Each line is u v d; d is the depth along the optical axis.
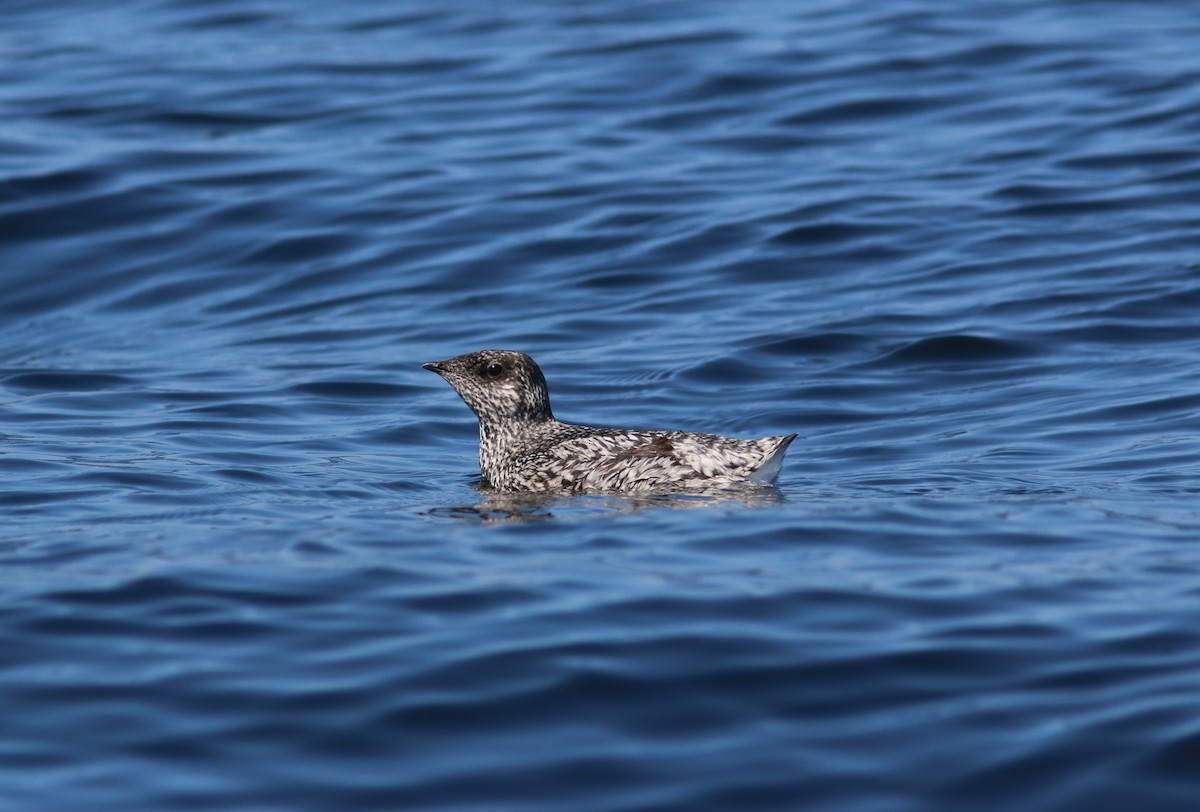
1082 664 12.58
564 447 20.45
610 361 26.42
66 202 34.12
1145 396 23.03
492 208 33.44
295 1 51.00
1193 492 18.22
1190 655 12.66
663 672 12.60
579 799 10.71
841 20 45.19
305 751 11.41
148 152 36.59
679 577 14.99
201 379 26.28
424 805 10.65
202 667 12.83
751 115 38.28
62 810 10.59
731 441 19.55
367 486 20.16
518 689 12.33
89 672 12.76
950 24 44.25
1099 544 15.95
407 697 12.22
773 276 29.89
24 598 14.41
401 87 41.16
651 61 42.25
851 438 22.38
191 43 45.91
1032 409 23.03
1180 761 10.96
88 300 31.00
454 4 49.81
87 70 42.91
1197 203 31.66
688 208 33.03
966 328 26.69
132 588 14.72
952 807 10.55
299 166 35.84
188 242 32.72
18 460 20.89
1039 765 11.01
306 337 28.52
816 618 13.74
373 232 32.75
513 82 41.28
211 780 11.01
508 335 27.95
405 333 28.39
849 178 34.19
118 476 20.05
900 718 11.76
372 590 14.66
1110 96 37.75
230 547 16.30
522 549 16.19
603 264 30.92
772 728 11.66
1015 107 37.69
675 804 10.63
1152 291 27.77
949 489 18.84
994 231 31.05
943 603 14.08
